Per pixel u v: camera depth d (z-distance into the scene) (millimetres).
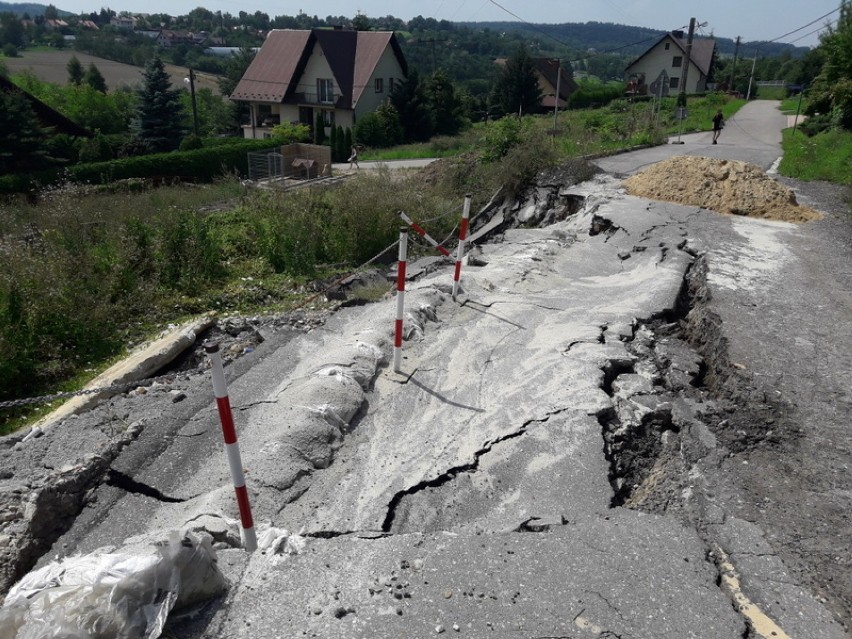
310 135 43875
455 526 4059
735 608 3277
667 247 9523
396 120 44469
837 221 11516
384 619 3062
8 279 7711
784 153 20625
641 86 59938
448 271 9062
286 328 7531
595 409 5215
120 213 12461
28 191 23234
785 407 5316
